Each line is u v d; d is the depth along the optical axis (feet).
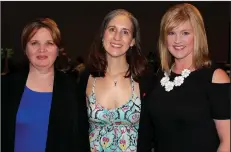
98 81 7.52
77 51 31.32
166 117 6.23
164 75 6.82
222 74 6.06
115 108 7.09
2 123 6.61
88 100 7.38
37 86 6.91
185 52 6.23
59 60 7.43
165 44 6.52
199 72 6.21
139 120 7.09
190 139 6.00
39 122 6.61
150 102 6.57
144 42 30.60
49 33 6.64
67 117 6.82
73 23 31.45
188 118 6.00
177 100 6.16
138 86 7.35
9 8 30.76
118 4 31.14
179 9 6.22
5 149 6.56
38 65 6.70
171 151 6.20
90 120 7.24
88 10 31.55
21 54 30.50
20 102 6.70
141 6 30.86
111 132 7.04
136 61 7.50
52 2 31.32
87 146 7.24
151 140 7.01
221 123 5.88
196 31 6.16
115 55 7.14
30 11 31.14
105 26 7.29
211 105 5.94
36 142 6.55
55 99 6.81
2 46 30.37
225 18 29.94
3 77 7.08
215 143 6.04
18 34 30.81
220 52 29.86
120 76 7.48
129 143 7.02
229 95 5.95
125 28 7.13
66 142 6.75
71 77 7.46
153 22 30.73
